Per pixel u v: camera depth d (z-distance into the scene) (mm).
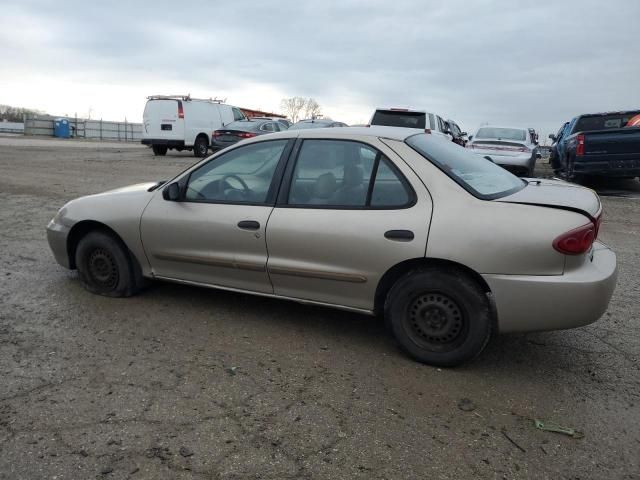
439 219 3410
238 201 4098
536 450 2717
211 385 3266
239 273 4102
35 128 53125
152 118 20266
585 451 2717
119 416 2906
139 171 14438
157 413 2945
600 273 3270
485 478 2496
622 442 2799
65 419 2867
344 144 3836
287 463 2559
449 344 3512
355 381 3375
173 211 4305
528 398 3223
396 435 2809
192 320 4273
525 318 3287
